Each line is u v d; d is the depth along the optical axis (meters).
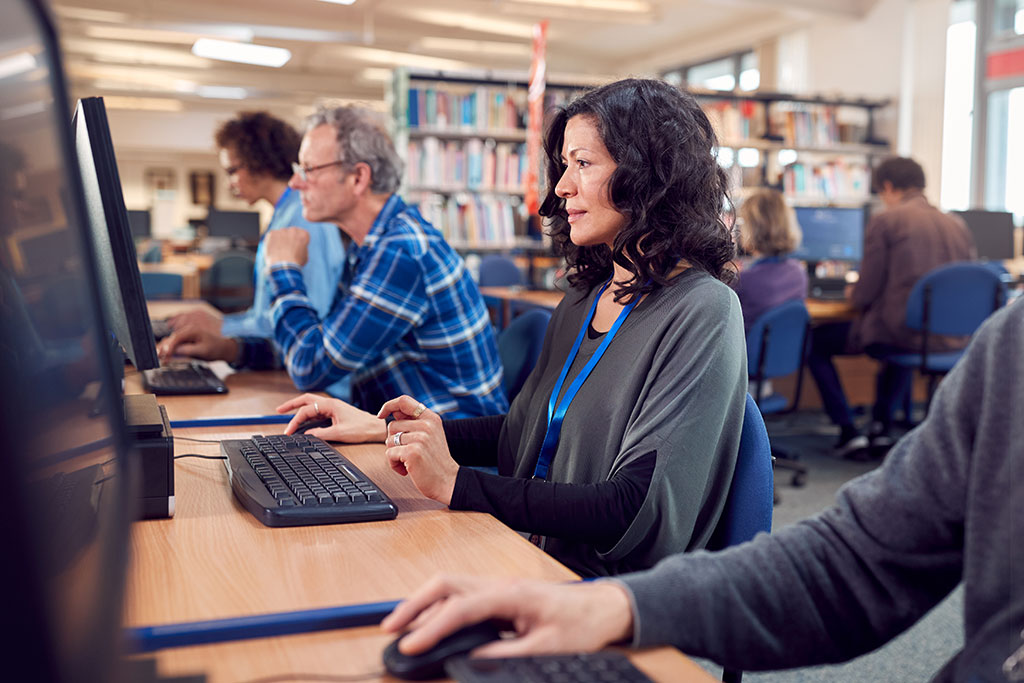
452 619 0.63
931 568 0.73
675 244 1.22
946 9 8.06
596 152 1.25
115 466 0.60
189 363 2.30
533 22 10.26
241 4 9.52
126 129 15.81
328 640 0.69
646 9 8.58
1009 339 0.69
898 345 4.27
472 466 1.50
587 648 0.66
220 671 0.63
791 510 3.44
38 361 0.48
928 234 4.24
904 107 8.43
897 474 0.76
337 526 0.99
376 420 1.45
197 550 0.90
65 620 0.37
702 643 0.71
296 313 1.89
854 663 2.21
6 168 0.45
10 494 0.35
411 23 10.34
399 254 1.83
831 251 5.29
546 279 6.62
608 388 1.21
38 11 0.49
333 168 1.90
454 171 6.48
